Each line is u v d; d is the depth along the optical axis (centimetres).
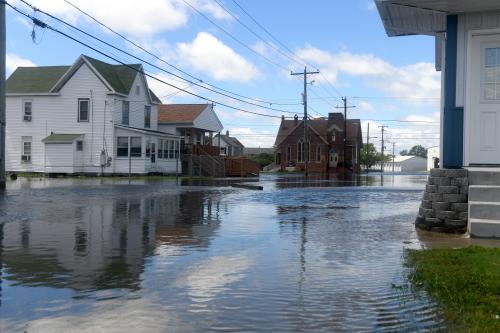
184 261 652
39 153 4103
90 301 472
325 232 902
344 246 756
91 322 415
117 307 455
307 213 1232
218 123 5553
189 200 1620
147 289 515
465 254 636
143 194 1875
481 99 956
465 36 962
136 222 1045
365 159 11675
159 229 943
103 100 3969
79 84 4012
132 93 4209
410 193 2072
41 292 502
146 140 4009
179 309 451
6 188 2166
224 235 870
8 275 573
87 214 1183
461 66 961
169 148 4391
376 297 486
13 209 1280
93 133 3997
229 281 548
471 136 957
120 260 657
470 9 947
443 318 421
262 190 2256
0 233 884
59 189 2128
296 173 6412
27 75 4284
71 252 712
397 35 1214
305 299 481
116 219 1093
